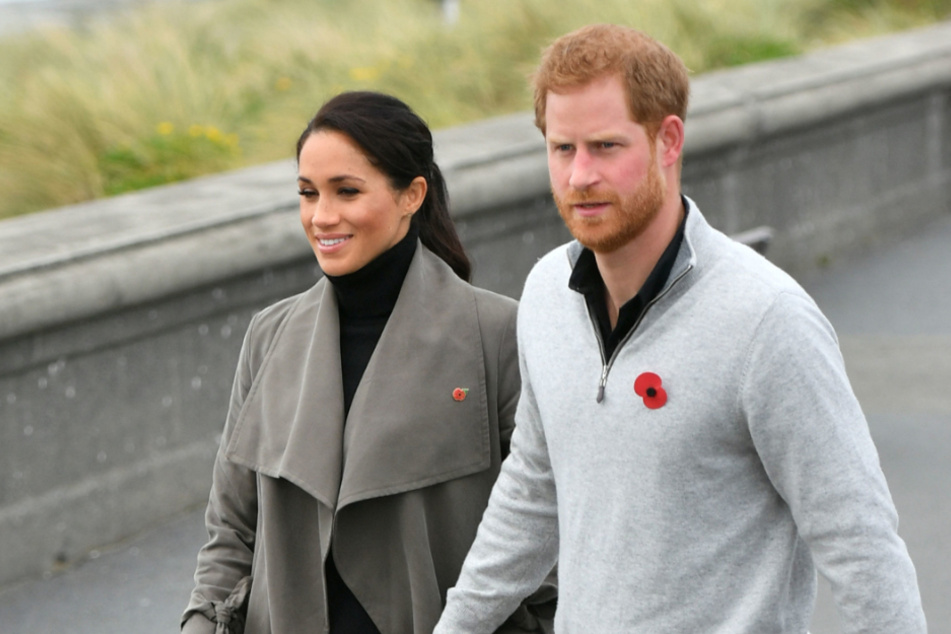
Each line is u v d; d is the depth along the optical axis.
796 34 40.22
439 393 9.33
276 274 20.55
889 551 7.33
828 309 30.00
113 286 18.00
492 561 8.89
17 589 17.69
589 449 7.87
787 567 7.67
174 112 29.78
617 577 7.79
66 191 25.84
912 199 36.41
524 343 8.42
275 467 9.38
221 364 20.14
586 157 7.52
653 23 36.75
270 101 32.22
